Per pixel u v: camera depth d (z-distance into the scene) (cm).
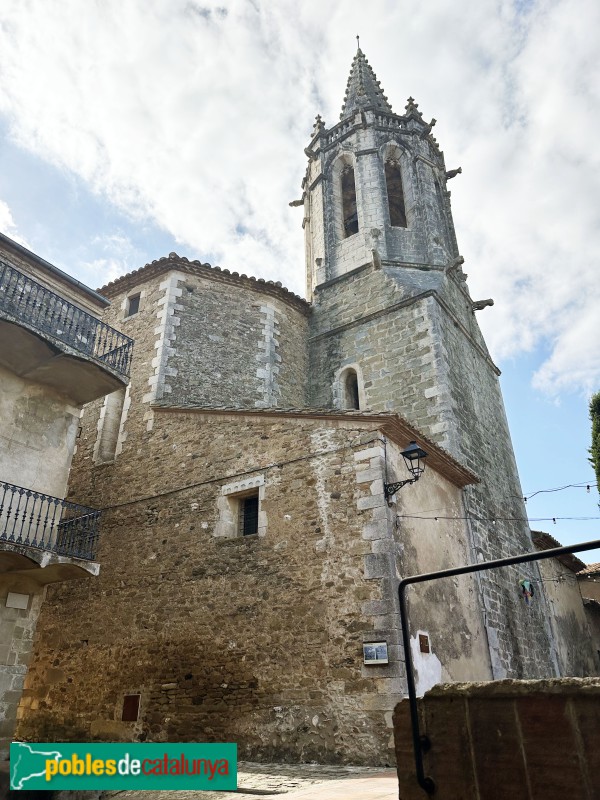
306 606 877
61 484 977
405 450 887
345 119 2067
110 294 1655
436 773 245
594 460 1355
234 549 998
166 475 1180
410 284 1584
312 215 2011
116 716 994
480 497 1315
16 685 841
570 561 1892
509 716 232
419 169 1912
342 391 1571
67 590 1191
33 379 975
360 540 870
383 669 772
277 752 812
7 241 959
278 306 1681
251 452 1071
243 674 893
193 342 1480
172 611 1020
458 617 995
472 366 1641
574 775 208
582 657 1780
